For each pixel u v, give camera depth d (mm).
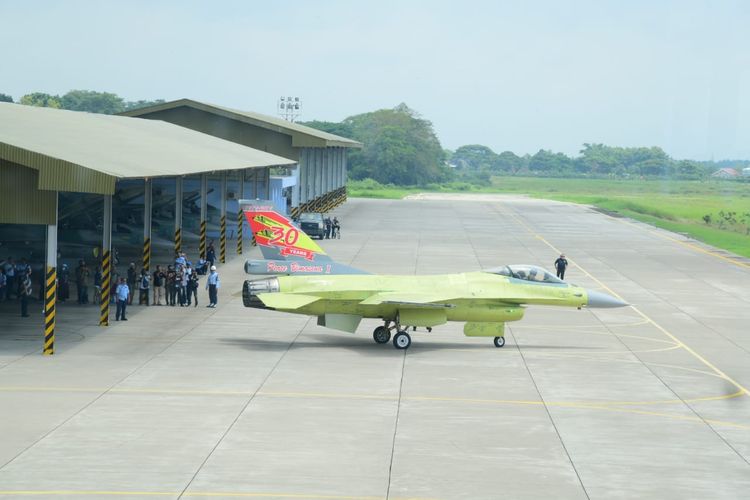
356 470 19953
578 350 34562
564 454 21594
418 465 20422
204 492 18328
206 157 51812
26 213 30188
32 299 42469
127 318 38375
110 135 49500
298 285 33500
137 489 18406
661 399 27188
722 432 23812
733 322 41906
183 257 42250
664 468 20766
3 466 19609
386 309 33938
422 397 26609
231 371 29219
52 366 29141
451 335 37156
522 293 34438
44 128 42969
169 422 23234
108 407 24484
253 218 34750
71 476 19078
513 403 26266
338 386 27641
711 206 156250
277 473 19594
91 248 55125
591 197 191000
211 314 40031
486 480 19562
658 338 37531
